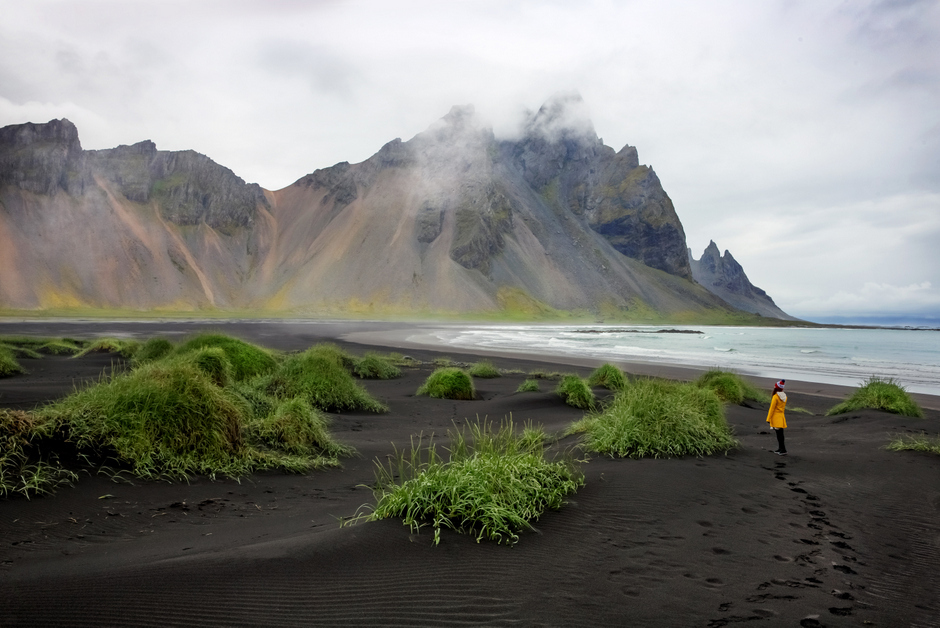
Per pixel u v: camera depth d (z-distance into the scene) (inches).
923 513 247.0
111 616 119.8
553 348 1839.3
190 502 232.8
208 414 297.6
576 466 304.5
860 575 176.1
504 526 185.9
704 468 309.0
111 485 234.5
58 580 136.8
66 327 2630.4
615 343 2242.9
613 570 164.6
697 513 227.3
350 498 259.6
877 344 2561.5
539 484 231.8
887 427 500.1
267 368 609.6
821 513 241.0
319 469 317.1
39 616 117.9
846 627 141.0
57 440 248.2
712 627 135.3
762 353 1764.3
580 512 218.2
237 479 274.7
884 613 150.6
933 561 191.8
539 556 170.1
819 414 666.2
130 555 163.9
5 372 644.1
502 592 144.3
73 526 189.3
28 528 181.9
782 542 201.0
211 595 132.2
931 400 828.6
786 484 289.0
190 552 168.1
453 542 174.4
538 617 132.6
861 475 314.2
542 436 394.9
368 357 875.4
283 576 144.6
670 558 177.6
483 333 3164.4
